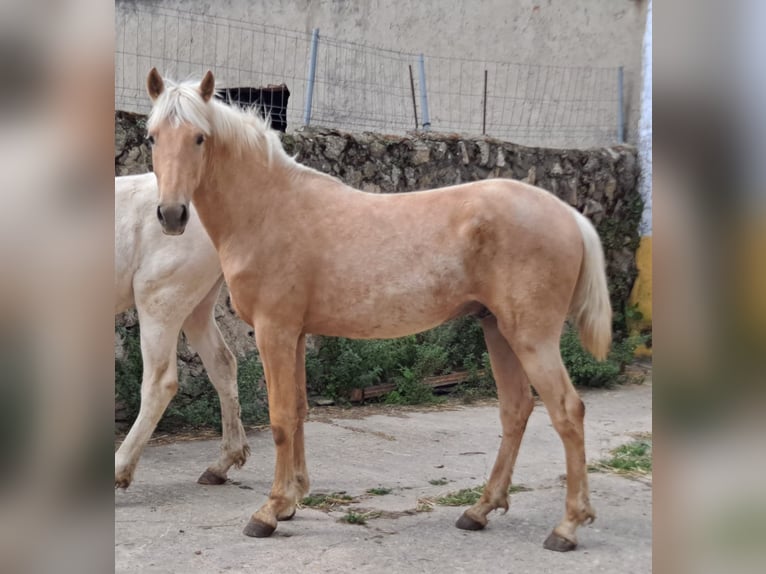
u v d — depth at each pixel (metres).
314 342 5.99
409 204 3.03
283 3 9.41
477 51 8.78
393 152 6.61
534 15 8.59
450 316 3.04
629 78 8.30
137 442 3.52
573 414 2.80
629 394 6.45
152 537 2.89
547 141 8.57
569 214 2.97
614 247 7.77
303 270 2.96
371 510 3.32
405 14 8.96
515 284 2.81
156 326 3.61
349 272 2.94
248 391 5.24
